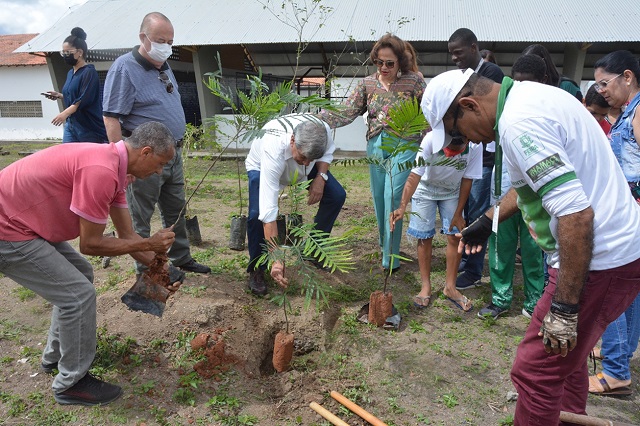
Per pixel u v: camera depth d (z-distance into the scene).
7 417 2.77
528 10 13.43
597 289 1.99
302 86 19.33
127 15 16.09
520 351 2.23
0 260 2.50
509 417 2.88
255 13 14.69
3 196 2.47
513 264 3.97
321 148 3.41
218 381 3.14
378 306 3.77
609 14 12.92
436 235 6.09
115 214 2.89
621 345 3.04
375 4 14.34
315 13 13.97
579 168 1.91
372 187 4.68
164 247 2.89
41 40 15.74
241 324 3.76
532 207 2.06
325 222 4.59
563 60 14.64
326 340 3.75
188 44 13.69
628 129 3.03
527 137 1.84
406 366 3.36
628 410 3.02
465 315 4.10
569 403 2.56
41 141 20.50
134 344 3.36
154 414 2.80
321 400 3.02
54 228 2.59
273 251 3.37
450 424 2.83
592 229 1.79
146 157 2.64
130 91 3.78
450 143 2.29
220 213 6.82
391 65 4.24
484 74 4.47
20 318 3.85
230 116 14.02
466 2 14.09
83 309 2.65
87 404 2.84
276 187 3.71
